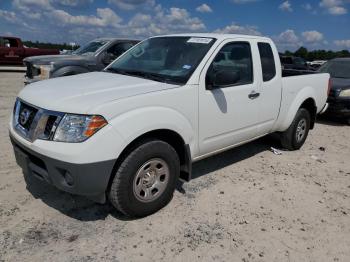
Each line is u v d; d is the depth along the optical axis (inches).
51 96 127.6
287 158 219.6
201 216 141.5
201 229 132.1
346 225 141.3
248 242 125.9
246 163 206.1
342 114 328.8
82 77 159.6
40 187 158.2
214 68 155.5
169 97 135.6
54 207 142.3
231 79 146.9
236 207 150.6
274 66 196.1
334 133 300.2
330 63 397.4
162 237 126.0
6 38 695.1
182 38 173.6
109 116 117.9
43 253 113.7
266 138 251.9
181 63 155.7
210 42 160.7
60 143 115.3
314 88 234.2
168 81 147.5
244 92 171.6
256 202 156.4
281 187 174.4
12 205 141.4
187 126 143.3
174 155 140.6
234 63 168.6
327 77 251.6
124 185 125.7
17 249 114.8
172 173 141.1
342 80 352.5
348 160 223.3
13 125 138.5
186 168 150.0
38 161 125.9
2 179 164.1
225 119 163.0
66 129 115.6
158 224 134.0
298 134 232.2
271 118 199.6
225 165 200.8
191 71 148.3
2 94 400.5
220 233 130.3
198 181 175.8
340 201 162.7
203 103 149.6
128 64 176.7
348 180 188.7
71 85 141.3
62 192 154.8
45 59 329.1
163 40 180.2
